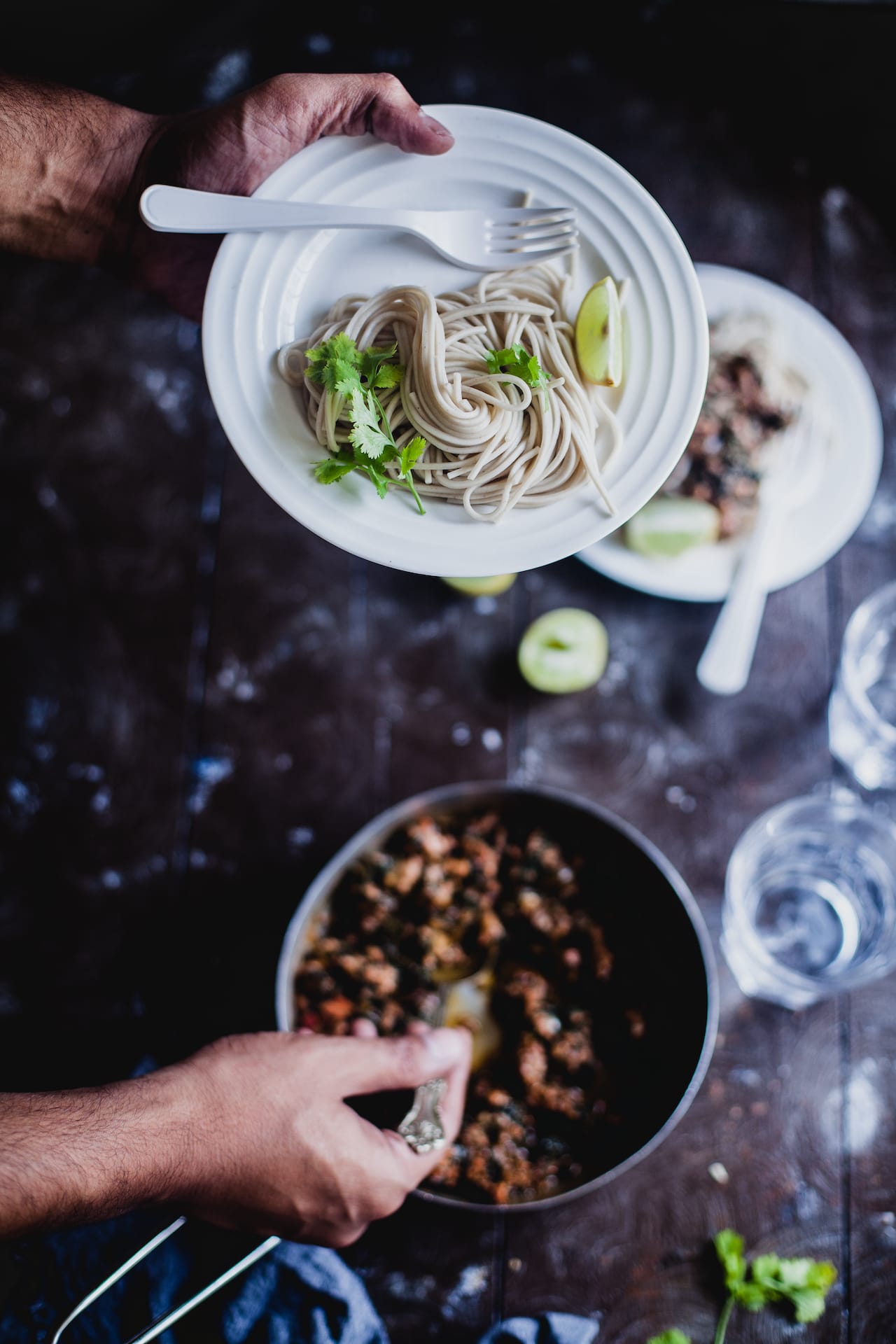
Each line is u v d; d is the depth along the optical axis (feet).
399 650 3.48
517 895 3.23
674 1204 3.21
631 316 2.58
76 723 3.46
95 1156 2.56
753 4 3.57
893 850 3.36
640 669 3.47
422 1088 2.93
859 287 3.61
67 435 3.56
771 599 3.51
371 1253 3.18
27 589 3.51
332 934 3.24
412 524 2.53
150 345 3.59
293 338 2.58
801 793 3.43
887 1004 3.32
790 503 3.39
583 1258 3.18
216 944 3.35
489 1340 3.10
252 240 2.56
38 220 3.01
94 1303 3.07
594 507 2.54
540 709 3.46
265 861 3.40
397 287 2.59
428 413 2.57
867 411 3.42
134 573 3.51
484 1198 3.06
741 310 3.45
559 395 2.58
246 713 3.46
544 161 2.59
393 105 2.56
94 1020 3.32
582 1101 3.13
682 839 3.41
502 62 3.66
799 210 3.63
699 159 3.64
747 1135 3.25
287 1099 2.77
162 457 3.55
